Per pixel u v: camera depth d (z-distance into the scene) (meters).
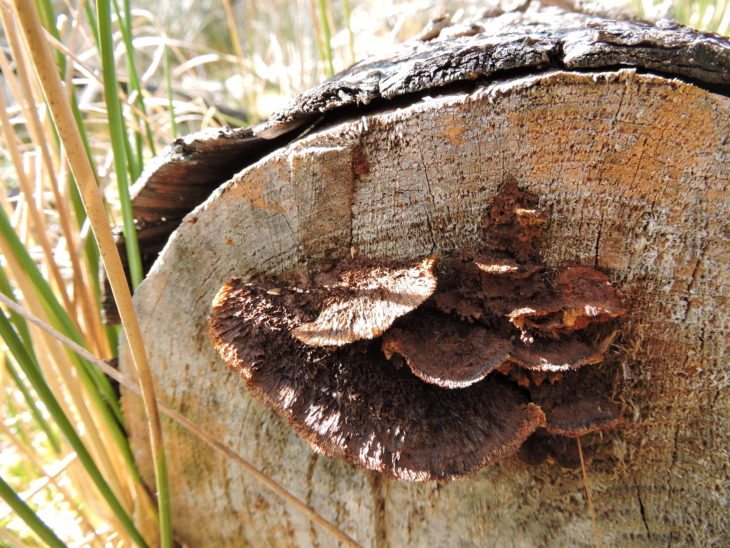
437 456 0.18
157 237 0.28
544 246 0.19
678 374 0.19
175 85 0.62
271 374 0.20
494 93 0.18
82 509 0.30
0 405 0.29
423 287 0.18
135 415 0.26
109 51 0.20
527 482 0.21
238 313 0.20
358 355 0.20
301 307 0.20
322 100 0.20
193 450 0.26
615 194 0.18
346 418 0.19
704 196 0.17
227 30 1.03
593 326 0.19
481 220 0.19
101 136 0.47
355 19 0.72
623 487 0.21
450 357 0.18
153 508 0.27
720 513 0.20
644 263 0.19
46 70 0.14
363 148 0.19
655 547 0.21
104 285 0.27
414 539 0.23
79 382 0.28
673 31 0.17
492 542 0.22
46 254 0.25
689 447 0.20
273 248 0.21
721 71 0.16
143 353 0.19
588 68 0.17
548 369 0.18
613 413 0.19
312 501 0.24
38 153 0.28
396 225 0.20
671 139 0.17
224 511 0.27
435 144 0.19
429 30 0.28
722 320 0.19
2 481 0.20
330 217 0.20
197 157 0.22
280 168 0.20
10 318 0.24
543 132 0.18
